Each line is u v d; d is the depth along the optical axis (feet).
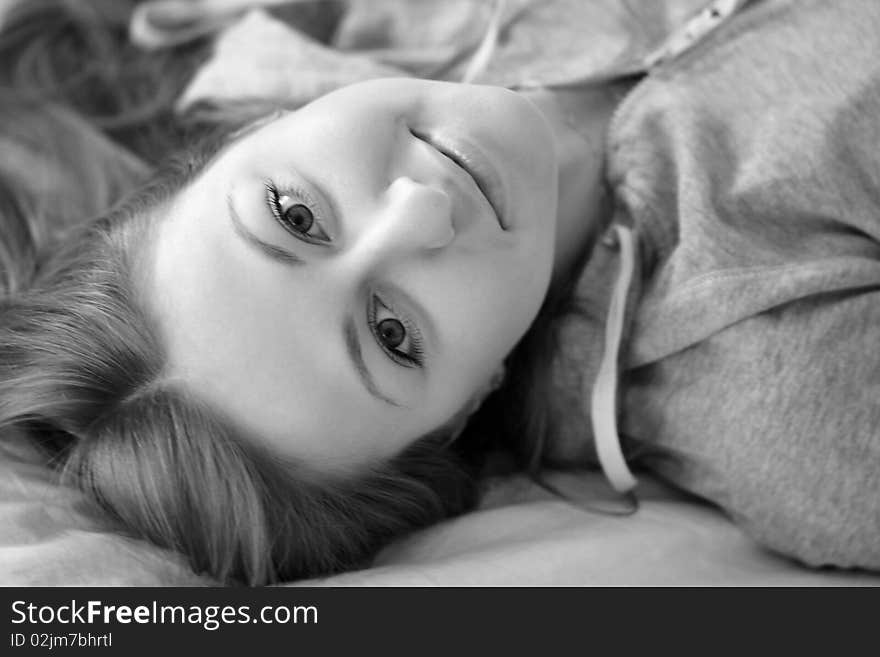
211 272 2.48
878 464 2.56
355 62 3.71
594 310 2.95
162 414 2.55
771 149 2.72
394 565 2.75
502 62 3.42
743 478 2.72
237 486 2.54
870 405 2.56
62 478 2.74
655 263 2.90
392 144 2.54
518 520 2.86
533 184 2.61
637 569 2.62
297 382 2.47
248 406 2.49
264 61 3.75
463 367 2.66
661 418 2.86
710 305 2.68
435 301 2.51
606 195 3.08
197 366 2.50
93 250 2.88
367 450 2.70
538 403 3.06
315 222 2.48
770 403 2.63
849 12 2.69
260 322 2.45
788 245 2.72
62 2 4.41
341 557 2.81
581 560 2.60
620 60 3.14
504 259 2.57
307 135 2.55
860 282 2.60
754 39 2.85
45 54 4.37
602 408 2.84
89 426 2.71
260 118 3.12
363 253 2.43
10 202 3.73
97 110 4.38
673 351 2.78
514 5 3.47
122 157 4.01
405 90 2.63
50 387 2.70
